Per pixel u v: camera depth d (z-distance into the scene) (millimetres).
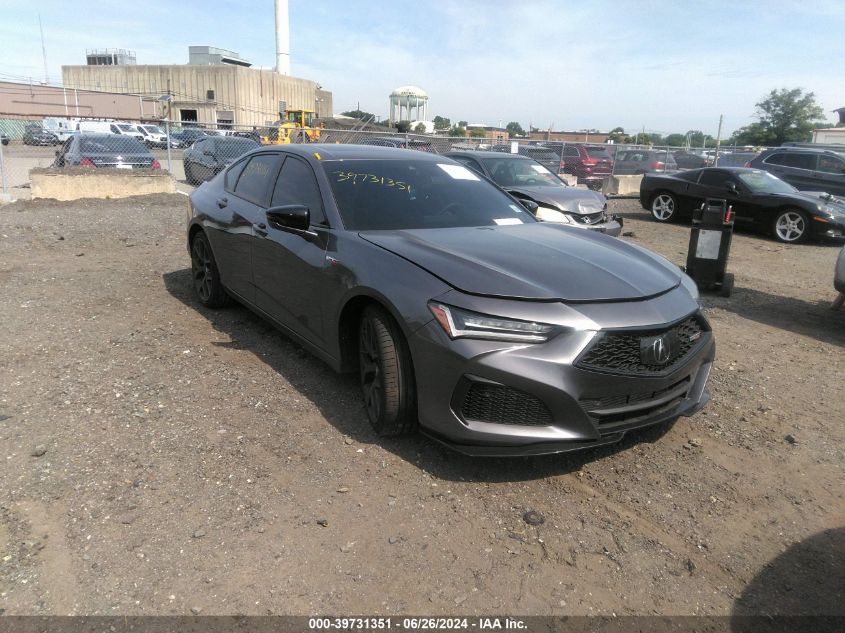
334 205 3824
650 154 22266
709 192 12859
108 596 2223
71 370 4070
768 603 2350
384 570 2418
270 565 2410
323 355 3766
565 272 3105
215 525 2619
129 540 2508
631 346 2867
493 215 4207
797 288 7809
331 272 3529
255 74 70500
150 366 4188
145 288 6141
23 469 2949
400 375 3119
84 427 3352
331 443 3307
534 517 2762
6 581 2273
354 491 2904
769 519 2861
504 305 2797
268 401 3748
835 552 2650
